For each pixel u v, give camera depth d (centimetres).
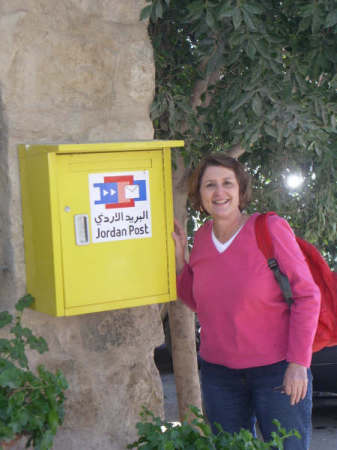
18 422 226
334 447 626
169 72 456
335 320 309
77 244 277
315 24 366
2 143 295
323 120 421
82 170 277
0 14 289
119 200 286
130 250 290
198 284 307
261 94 397
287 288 289
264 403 296
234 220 306
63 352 309
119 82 321
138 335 328
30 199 287
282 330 296
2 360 244
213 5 357
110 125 319
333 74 426
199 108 459
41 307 288
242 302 291
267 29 386
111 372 321
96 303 283
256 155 534
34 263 289
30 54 296
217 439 247
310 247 313
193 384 506
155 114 429
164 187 297
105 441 319
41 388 239
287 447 294
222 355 303
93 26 312
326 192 534
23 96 296
